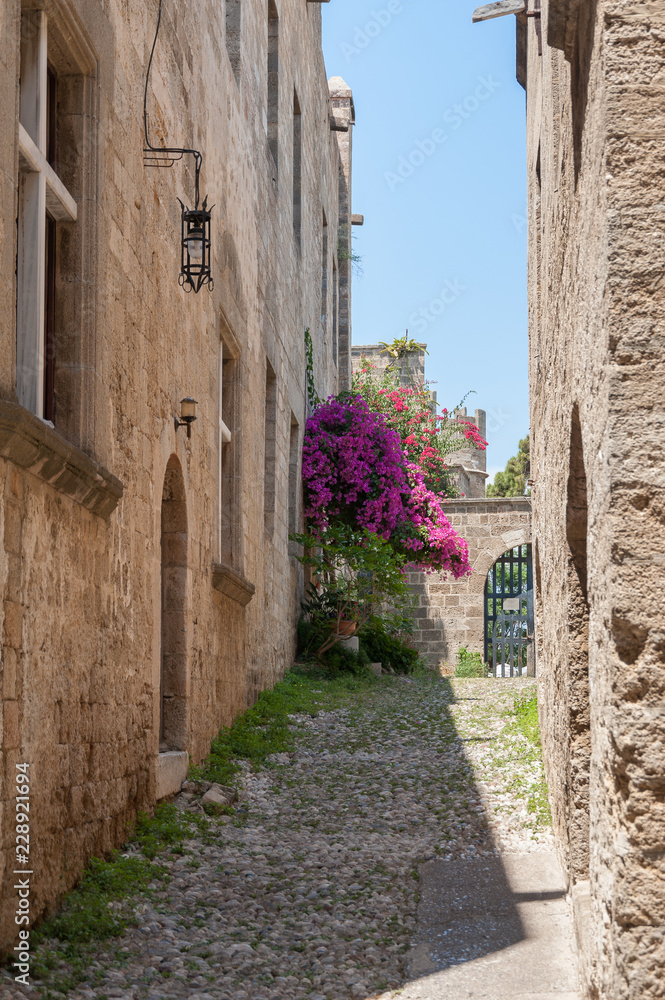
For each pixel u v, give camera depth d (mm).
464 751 9539
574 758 4785
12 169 4141
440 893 5500
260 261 12453
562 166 4840
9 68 4133
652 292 3023
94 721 5266
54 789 4566
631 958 2842
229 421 10617
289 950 4672
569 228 4422
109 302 5707
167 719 7703
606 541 3064
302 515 17234
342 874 5887
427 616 21969
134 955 4379
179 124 7902
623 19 3098
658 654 2910
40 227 4879
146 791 6398
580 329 3842
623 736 2914
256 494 11828
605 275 3080
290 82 15633
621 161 3066
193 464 8141
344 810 7484
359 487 17406
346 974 4320
